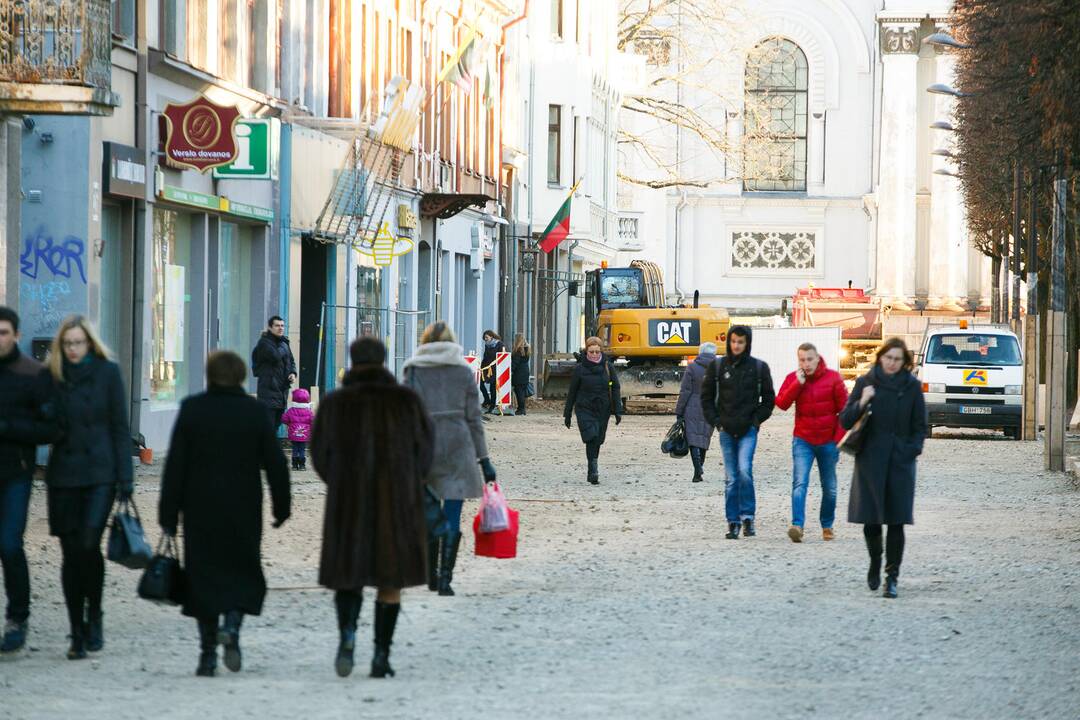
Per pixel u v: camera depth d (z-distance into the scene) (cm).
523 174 14412
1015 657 2895
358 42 9756
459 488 3453
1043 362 12406
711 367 4731
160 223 6825
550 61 14662
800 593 3647
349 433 2627
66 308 5919
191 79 6994
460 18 11994
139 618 3178
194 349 7212
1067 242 10081
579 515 5212
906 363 3653
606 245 16962
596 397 6347
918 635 3111
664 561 4156
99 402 2800
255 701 2439
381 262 9706
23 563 2812
